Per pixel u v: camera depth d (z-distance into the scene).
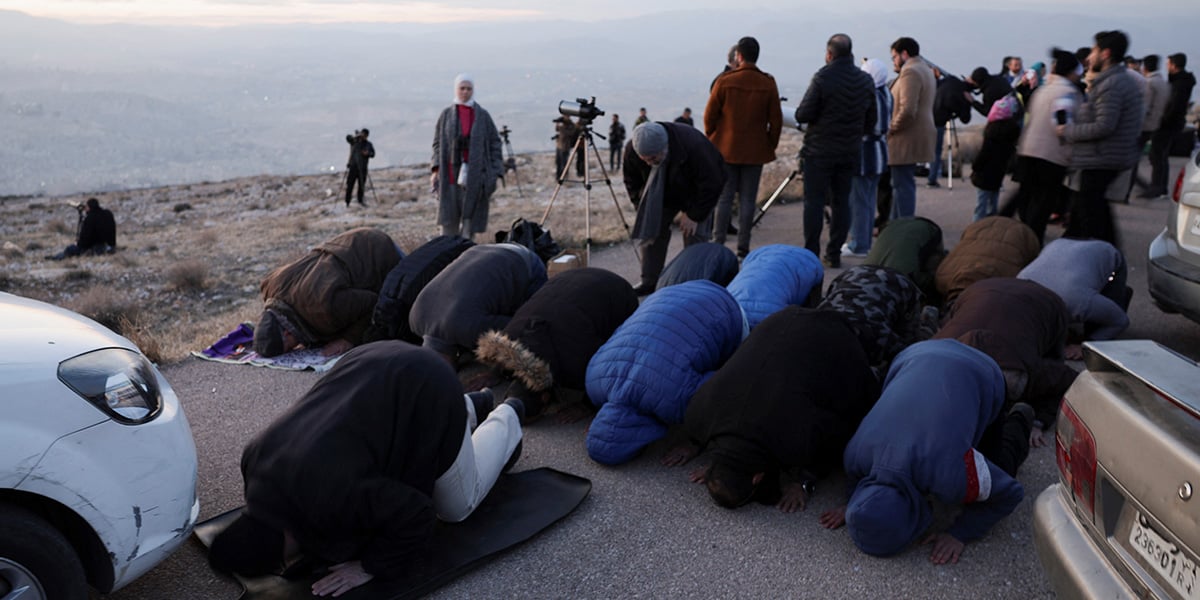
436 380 3.64
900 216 9.84
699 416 4.34
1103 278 6.10
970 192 14.02
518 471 4.75
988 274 6.52
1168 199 12.55
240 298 12.12
